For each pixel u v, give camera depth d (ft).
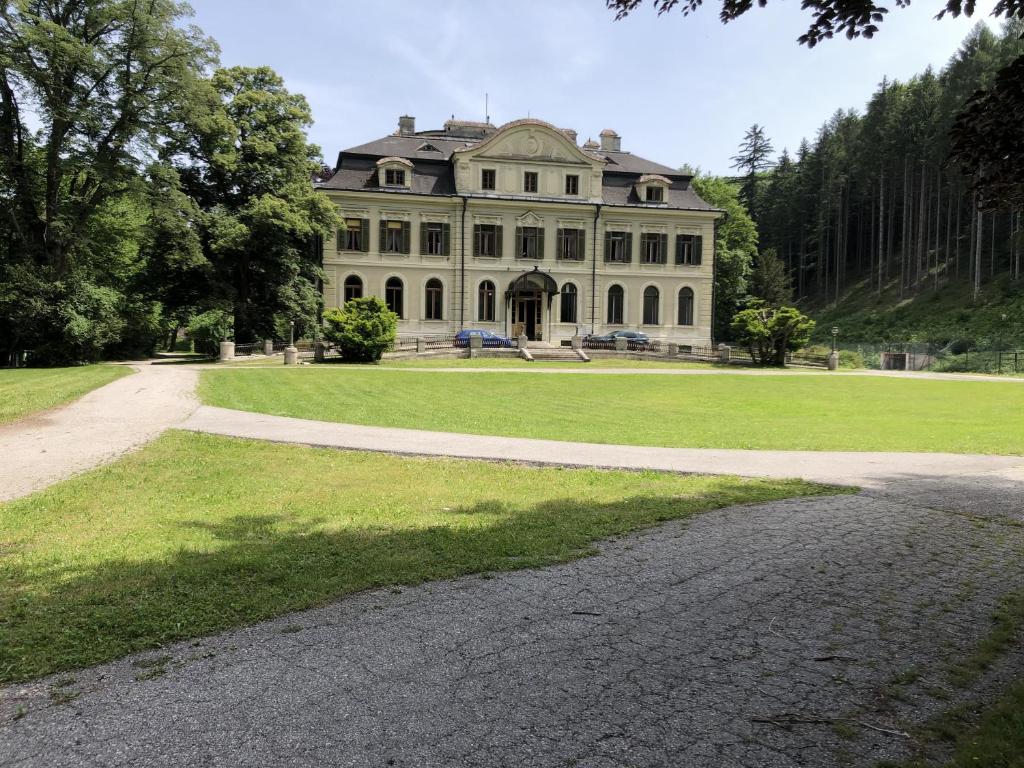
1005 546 19.76
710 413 58.90
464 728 9.78
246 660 11.86
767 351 136.67
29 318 96.89
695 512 23.24
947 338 161.99
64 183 113.91
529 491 26.68
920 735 9.77
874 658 12.37
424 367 105.81
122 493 25.45
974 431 47.93
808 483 28.63
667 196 151.02
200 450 34.58
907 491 27.22
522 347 132.26
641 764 8.95
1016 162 15.47
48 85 93.40
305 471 30.50
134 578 15.79
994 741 9.46
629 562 17.80
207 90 105.60
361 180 140.36
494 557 17.79
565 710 10.34
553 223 146.61
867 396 77.30
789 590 15.92
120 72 102.53
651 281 151.12
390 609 14.30
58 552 17.81
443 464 32.45
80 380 68.44
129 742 9.39
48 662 11.69
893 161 202.80
